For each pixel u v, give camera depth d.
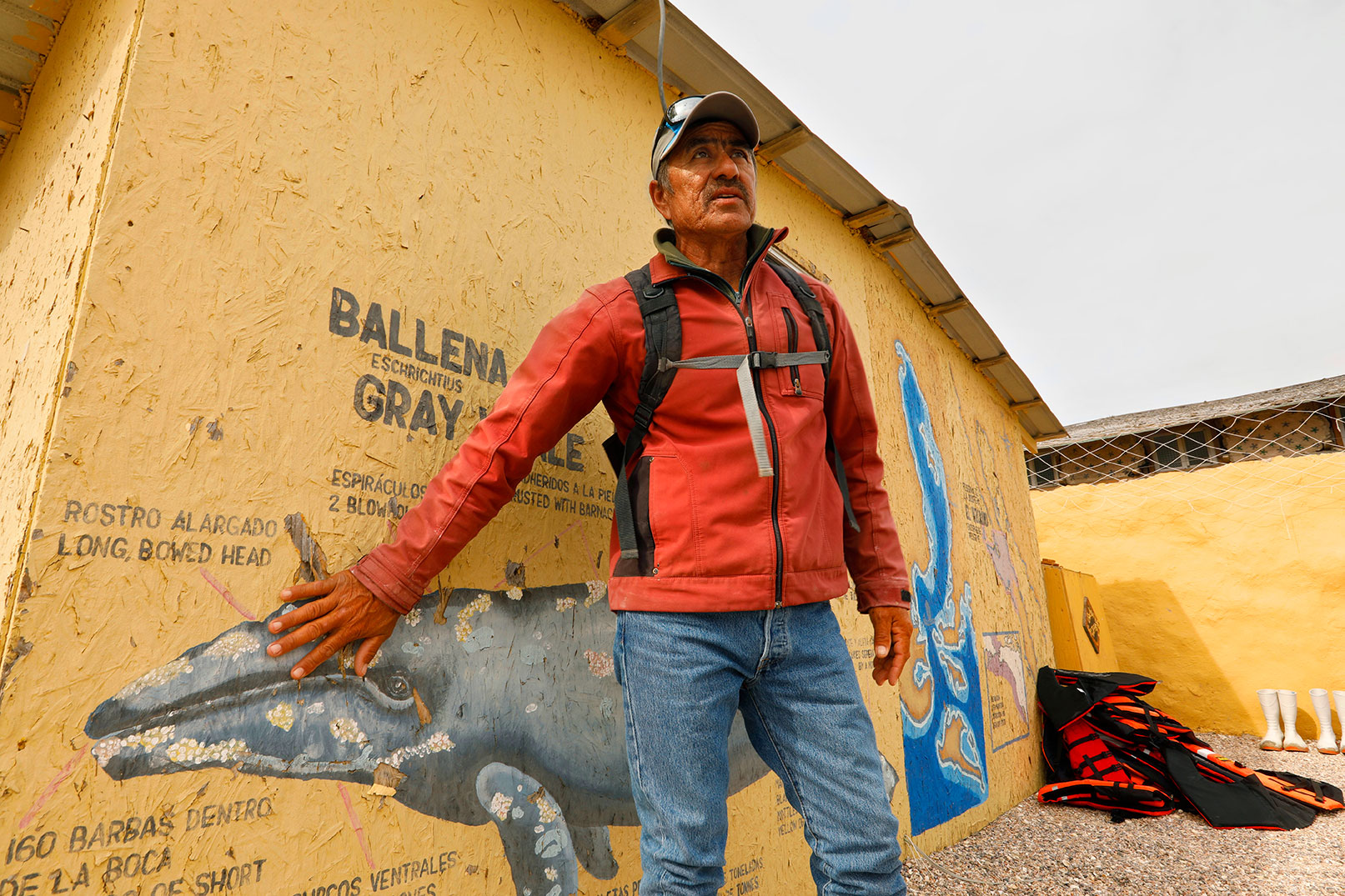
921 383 3.86
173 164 1.06
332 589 1.08
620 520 1.22
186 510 0.99
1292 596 6.28
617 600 1.18
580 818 1.46
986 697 3.68
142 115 1.03
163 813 0.91
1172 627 6.75
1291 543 6.38
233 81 1.15
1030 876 2.56
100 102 1.10
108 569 0.91
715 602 1.10
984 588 4.06
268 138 1.19
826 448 1.41
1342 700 5.58
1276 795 3.46
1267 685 6.23
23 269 1.30
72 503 0.89
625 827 1.55
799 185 3.03
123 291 0.97
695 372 1.20
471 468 1.13
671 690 1.09
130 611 0.92
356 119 1.34
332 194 1.27
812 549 1.20
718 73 2.33
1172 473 7.20
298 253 1.20
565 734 1.47
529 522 1.50
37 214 1.32
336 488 1.18
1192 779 3.52
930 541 3.42
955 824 3.03
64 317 0.97
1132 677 4.19
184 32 1.11
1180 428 10.59
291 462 1.12
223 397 1.06
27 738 0.81
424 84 1.49
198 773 0.95
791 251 2.88
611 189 1.97
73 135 1.22
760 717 1.23
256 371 1.11
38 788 0.81
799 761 1.16
